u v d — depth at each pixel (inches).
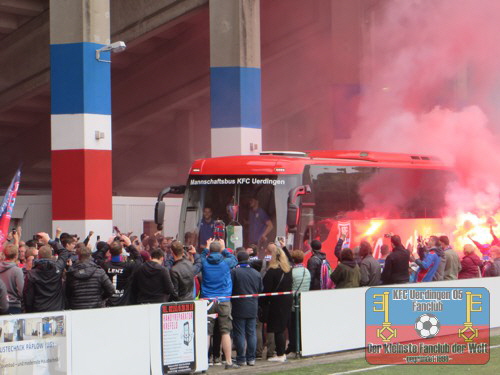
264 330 1780.3
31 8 4128.9
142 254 1636.3
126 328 1382.9
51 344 1268.5
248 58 3464.6
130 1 4065.0
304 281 1684.3
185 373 1478.8
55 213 2878.9
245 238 2317.9
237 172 2369.6
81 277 1430.9
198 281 1690.5
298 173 2342.5
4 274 1425.9
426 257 2028.8
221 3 3469.5
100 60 2898.6
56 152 2878.9
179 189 2453.2
